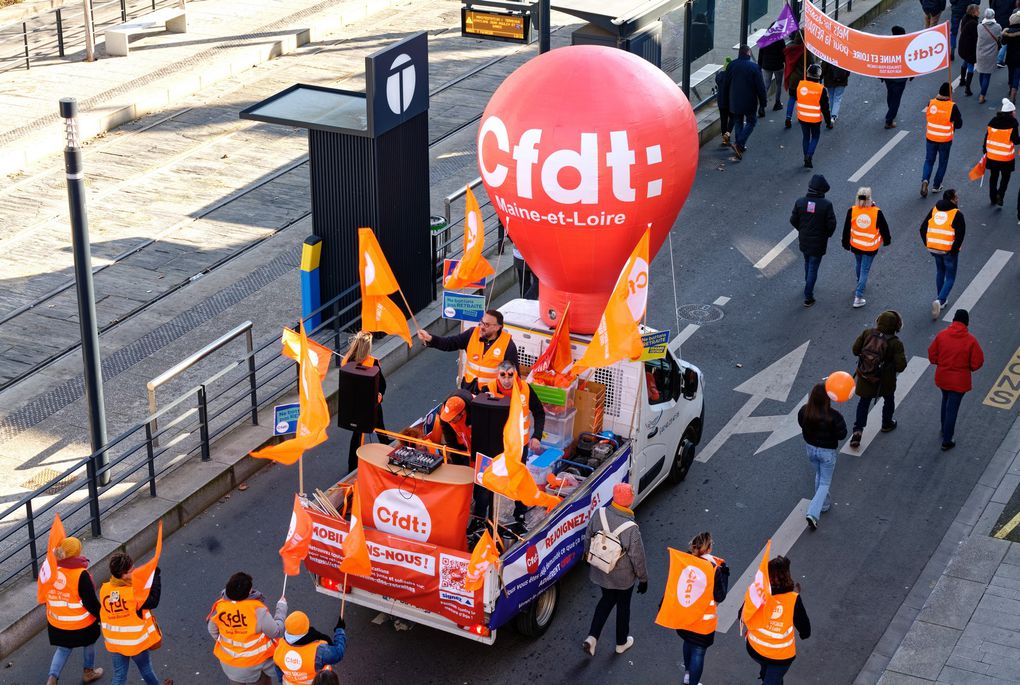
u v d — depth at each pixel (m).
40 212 21.33
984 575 13.02
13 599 12.29
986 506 14.30
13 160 22.81
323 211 17.38
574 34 22.84
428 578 11.25
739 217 21.69
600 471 12.54
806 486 14.73
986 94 26.45
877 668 11.83
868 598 12.84
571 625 12.47
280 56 29.61
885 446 15.49
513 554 11.12
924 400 16.45
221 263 19.84
